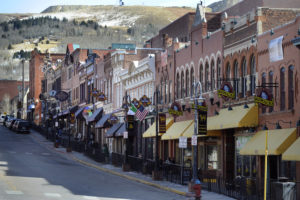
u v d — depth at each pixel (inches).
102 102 4377.5
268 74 1891.0
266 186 1521.9
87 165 3166.8
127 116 3070.9
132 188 2073.1
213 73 2375.7
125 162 2763.3
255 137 1891.0
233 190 1825.8
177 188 2028.8
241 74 2105.1
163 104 2994.6
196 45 2559.1
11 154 3403.1
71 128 5531.5
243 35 2097.7
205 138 2409.0
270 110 1877.5
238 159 2117.4
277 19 2000.5
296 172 1662.2
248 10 3233.3
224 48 2256.4
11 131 5979.3
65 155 3764.8
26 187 1884.8
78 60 5334.6
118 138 3875.5
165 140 2967.5
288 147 1658.5
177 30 3956.7
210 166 2389.3
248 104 2026.3
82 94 5177.2
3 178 2110.0
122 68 3846.0
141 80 3380.9
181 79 2743.6
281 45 1792.6
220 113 2201.0
